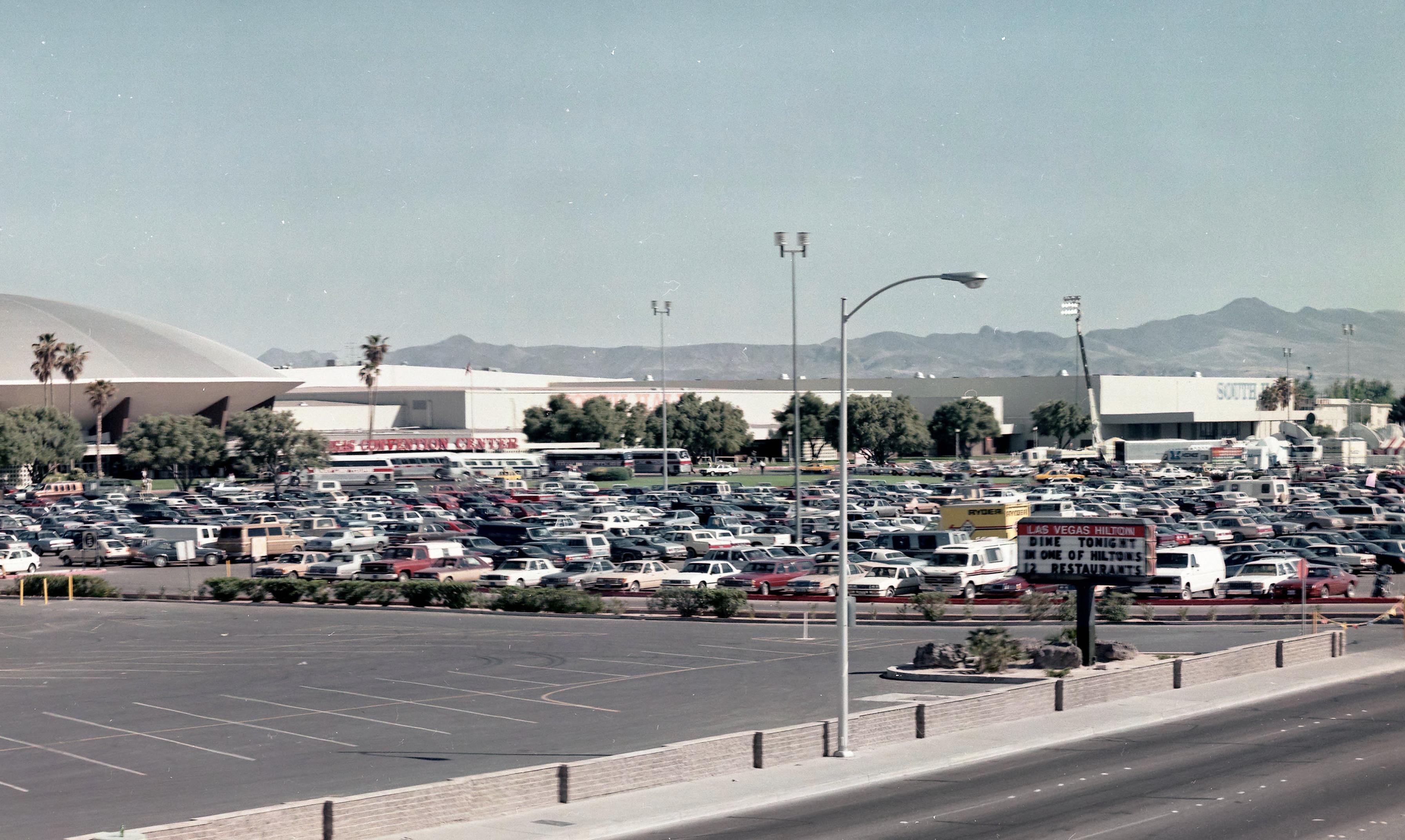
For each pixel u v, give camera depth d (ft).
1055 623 188.96
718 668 149.69
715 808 88.12
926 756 104.37
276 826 74.54
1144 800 89.35
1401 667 148.66
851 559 228.02
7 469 516.73
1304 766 99.66
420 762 103.04
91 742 110.83
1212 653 146.41
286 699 131.13
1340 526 326.24
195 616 207.92
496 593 221.66
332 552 263.08
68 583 240.53
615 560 274.57
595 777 90.38
